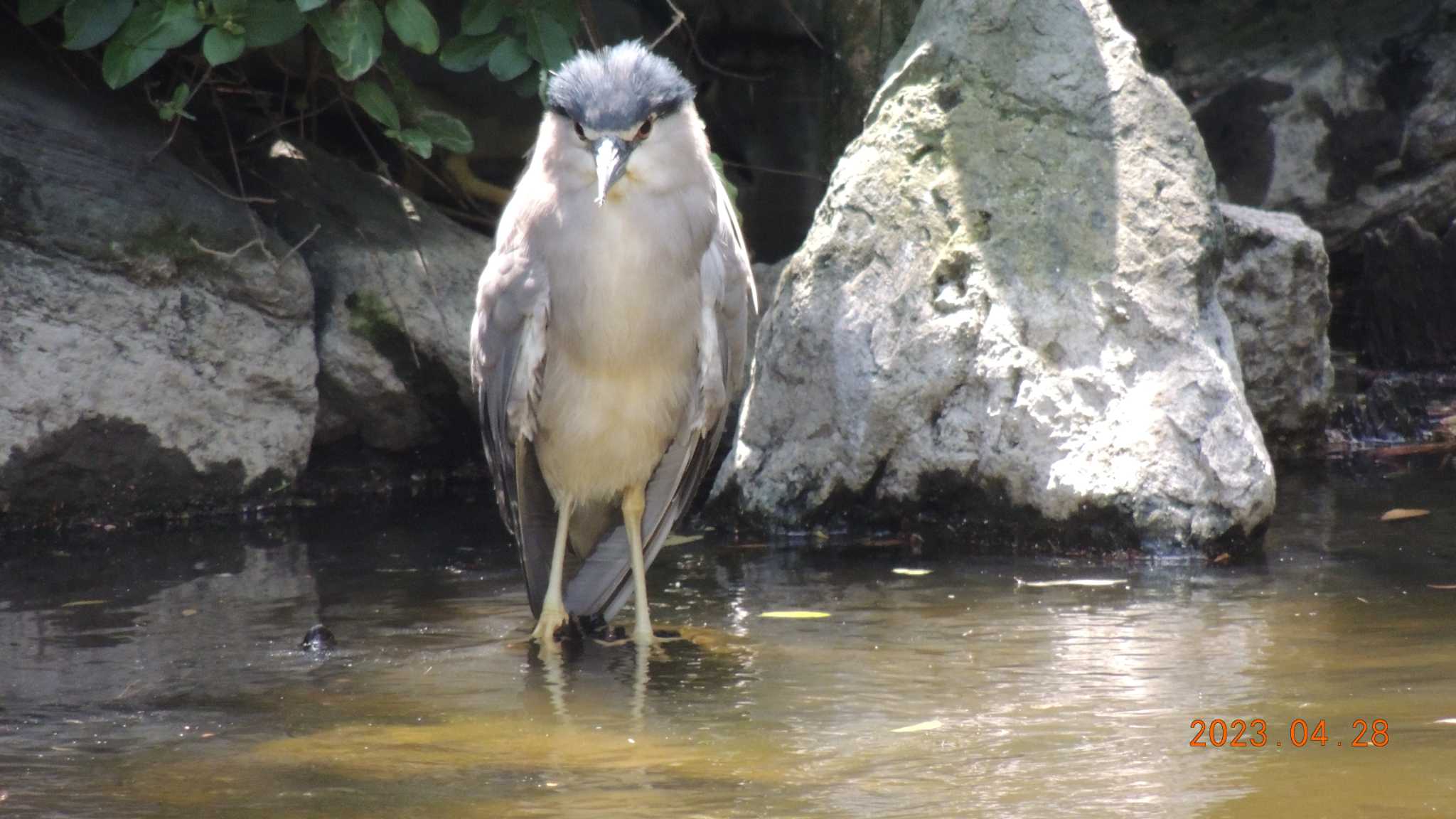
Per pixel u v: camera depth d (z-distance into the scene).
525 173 8.95
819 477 10.71
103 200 11.38
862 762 5.61
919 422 10.37
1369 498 11.28
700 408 8.77
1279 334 13.10
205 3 11.47
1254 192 17.52
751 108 15.54
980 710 6.30
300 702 6.71
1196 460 9.74
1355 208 17.42
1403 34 17.38
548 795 5.32
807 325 10.82
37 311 10.98
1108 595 8.56
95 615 8.48
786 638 7.78
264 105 13.99
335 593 9.09
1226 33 17.66
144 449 11.36
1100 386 9.99
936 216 10.73
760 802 5.18
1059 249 10.44
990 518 10.17
